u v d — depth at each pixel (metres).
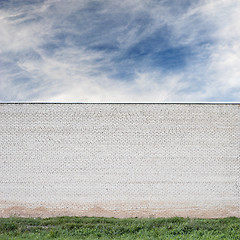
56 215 12.00
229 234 9.28
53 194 12.16
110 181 12.27
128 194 12.20
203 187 12.28
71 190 12.20
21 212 11.99
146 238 8.62
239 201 12.21
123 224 10.40
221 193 12.25
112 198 12.16
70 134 12.53
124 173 12.31
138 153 12.44
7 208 12.02
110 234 9.36
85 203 12.12
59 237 8.81
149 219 11.14
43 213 12.01
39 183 12.21
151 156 12.43
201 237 8.83
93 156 12.41
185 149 12.48
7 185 12.17
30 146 12.42
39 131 12.53
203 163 12.41
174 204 12.15
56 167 12.32
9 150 12.39
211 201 12.20
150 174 12.32
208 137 12.56
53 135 12.51
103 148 12.46
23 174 12.26
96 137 12.52
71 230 9.61
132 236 9.03
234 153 12.48
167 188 12.24
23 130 12.52
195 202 12.17
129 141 12.51
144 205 12.14
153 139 12.53
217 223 10.62
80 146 12.46
